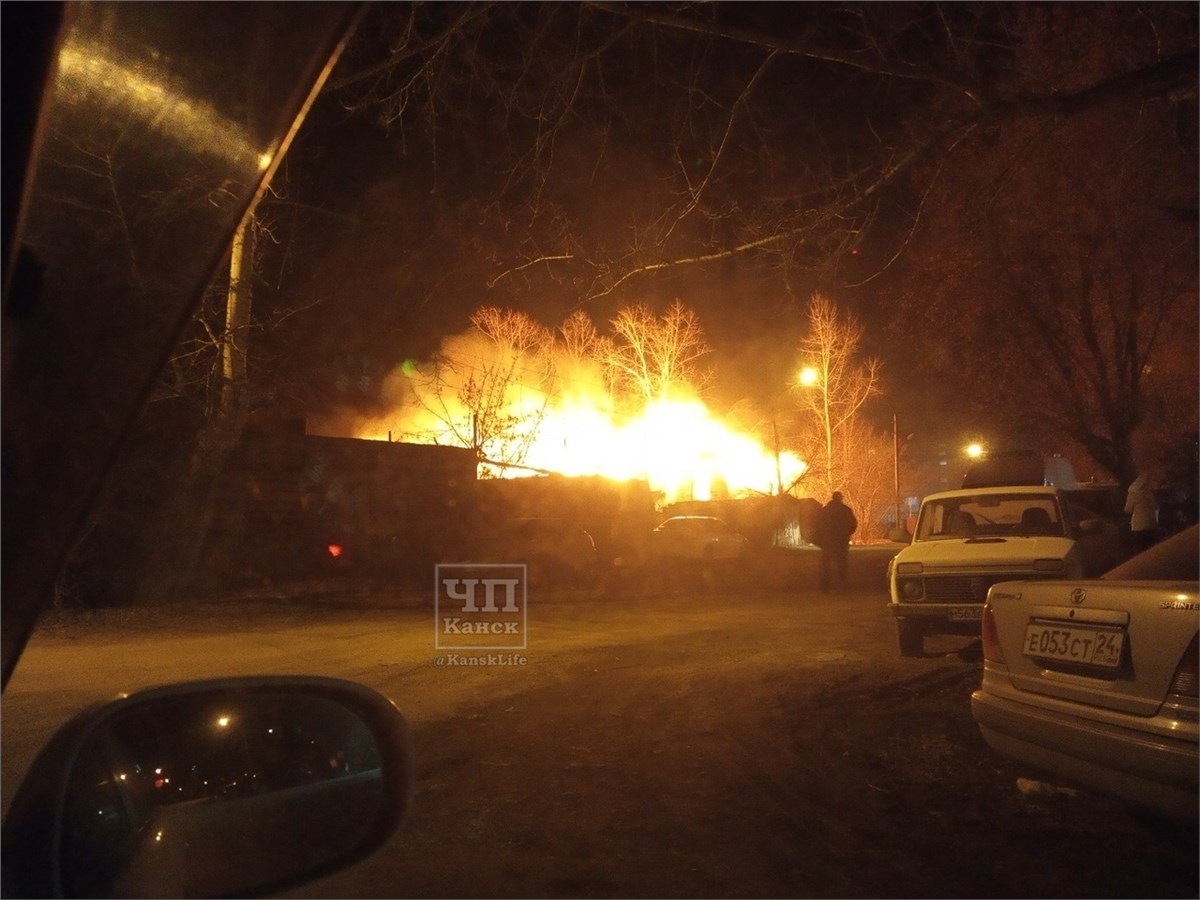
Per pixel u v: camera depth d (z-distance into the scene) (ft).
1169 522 63.10
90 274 5.78
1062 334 54.75
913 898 14.67
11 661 5.56
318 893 14.71
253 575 66.28
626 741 24.13
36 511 5.55
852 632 43.37
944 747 23.08
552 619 49.49
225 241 6.10
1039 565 32.50
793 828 17.80
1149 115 31.91
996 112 22.44
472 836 17.51
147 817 7.87
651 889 15.07
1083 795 19.33
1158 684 15.21
